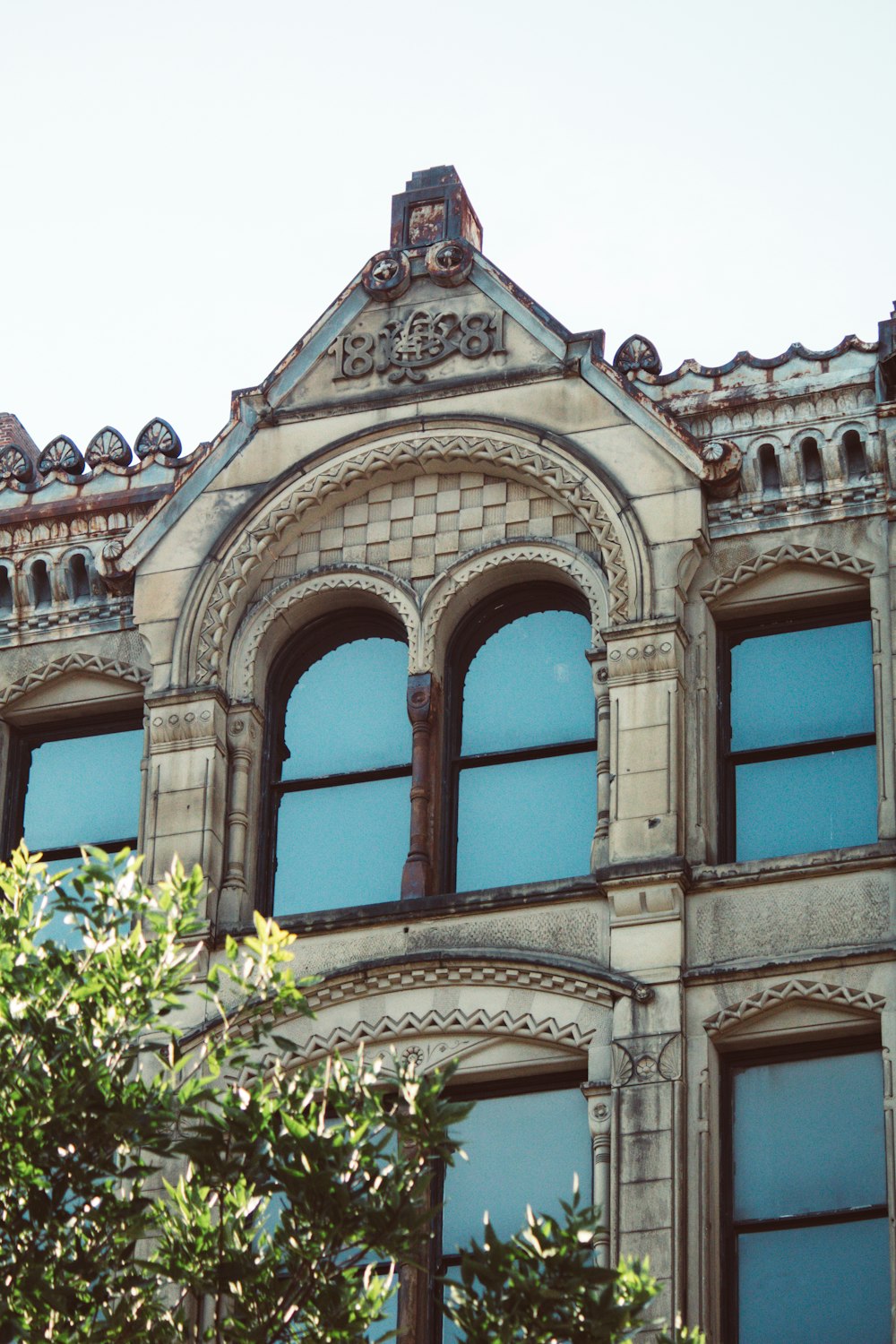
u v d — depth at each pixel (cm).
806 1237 3047
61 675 3641
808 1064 3127
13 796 3625
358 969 3219
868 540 3397
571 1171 3127
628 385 3497
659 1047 3095
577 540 3462
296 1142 2473
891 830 3209
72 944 3531
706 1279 2981
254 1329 2477
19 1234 2531
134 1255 3025
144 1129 2523
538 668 3466
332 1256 2488
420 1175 2514
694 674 3362
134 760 3612
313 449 3575
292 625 3547
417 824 3338
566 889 3219
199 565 3550
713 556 3431
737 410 3481
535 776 3397
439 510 3531
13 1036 2580
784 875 3178
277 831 3450
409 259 3638
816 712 3369
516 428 3506
